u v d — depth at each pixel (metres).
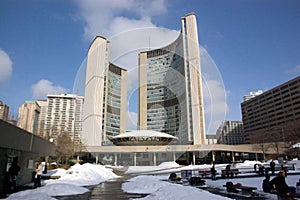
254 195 7.80
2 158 8.97
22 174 11.95
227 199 5.88
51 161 33.47
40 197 7.57
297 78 69.25
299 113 67.31
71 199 8.16
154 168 33.12
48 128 41.50
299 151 32.41
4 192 8.99
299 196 6.76
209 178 15.94
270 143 45.62
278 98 75.38
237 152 48.31
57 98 55.94
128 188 11.26
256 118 82.88
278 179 7.44
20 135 9.38
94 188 11.53
